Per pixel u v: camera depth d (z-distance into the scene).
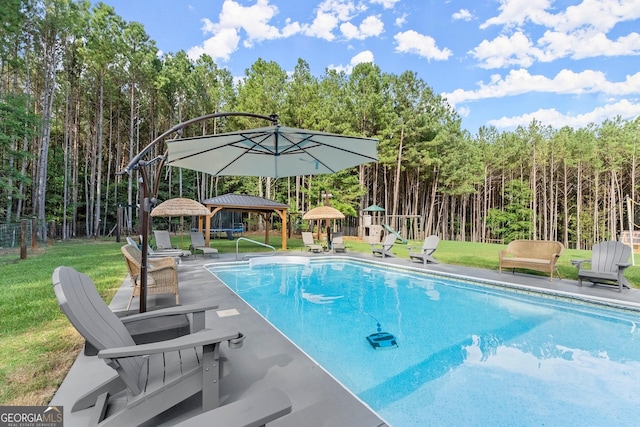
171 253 9.15
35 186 18.06
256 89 23.09
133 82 21.83
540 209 33.00
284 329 4.67
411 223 29.86
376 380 3.17
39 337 3.54
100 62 19.52
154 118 25.55
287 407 1.56
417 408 2.70
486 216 32.78
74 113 22.09
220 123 27.19
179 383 1.97
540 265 7.11
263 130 4.19
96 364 2.86
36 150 18.81
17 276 6.90
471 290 7.34
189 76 25.19
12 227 13.62
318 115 21.97
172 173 27.30
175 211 10.28
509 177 33.06
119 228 17.17
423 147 24.48
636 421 2.54
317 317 5.26
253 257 11.24
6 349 3.20
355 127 23.34
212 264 9.86
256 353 3.13
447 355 3.78
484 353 3.84
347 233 27.28
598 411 2.67
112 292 5.64
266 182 25.80
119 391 2.24
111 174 25.28
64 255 10.75
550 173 31.34
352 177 22.38
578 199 29.28
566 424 2.50
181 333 2.74
